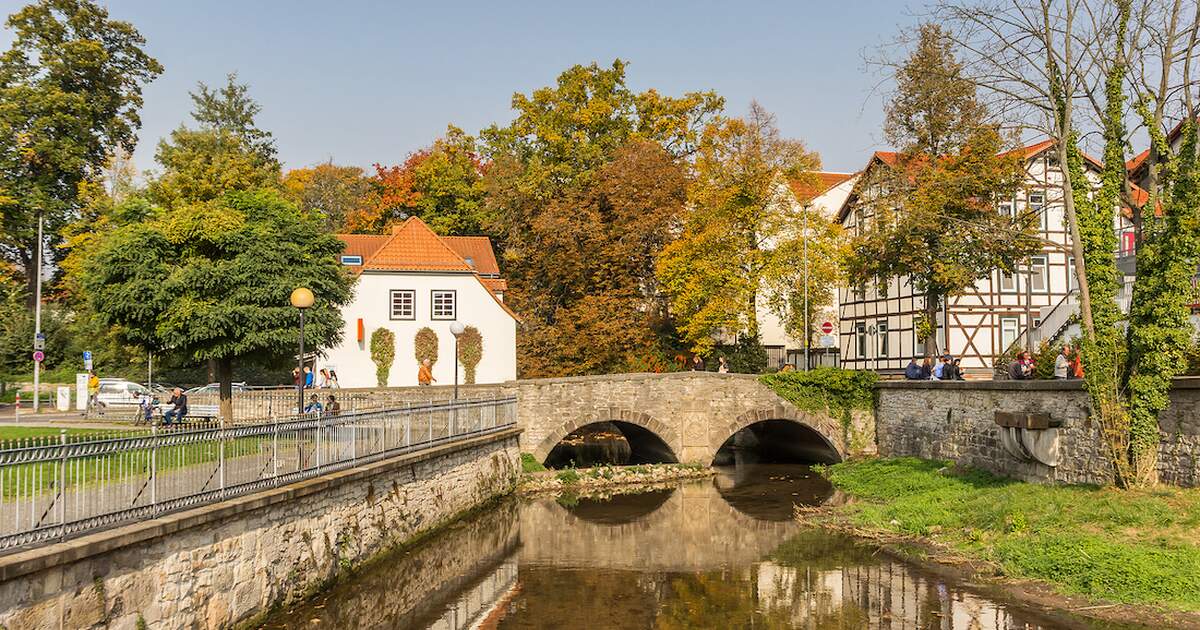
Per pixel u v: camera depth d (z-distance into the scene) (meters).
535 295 49.38
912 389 29.84
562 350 44.84
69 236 44.44
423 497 20.22
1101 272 18.33
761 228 40.84
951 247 31.03
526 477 30.00
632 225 46.03
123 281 24.77
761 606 14.99
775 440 41.62
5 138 44.94
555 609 14.97
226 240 25.31
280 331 25.17
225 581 12.00
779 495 28.27
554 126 51.81
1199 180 16.62
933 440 28.09
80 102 45.81
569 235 46.25
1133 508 16.09
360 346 39.94
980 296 38.88
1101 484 18.44
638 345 45.56
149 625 10.37
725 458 40.03
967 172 30.48
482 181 57.09
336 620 13.65
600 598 15.74
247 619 12.54
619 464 37.69
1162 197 18.05
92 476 9.86
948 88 20.98
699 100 53.19
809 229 40.62
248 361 26.83
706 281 40.44
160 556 10.63
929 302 33.62
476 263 48.81
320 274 26.83
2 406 39.62
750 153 40.50
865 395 33.47
